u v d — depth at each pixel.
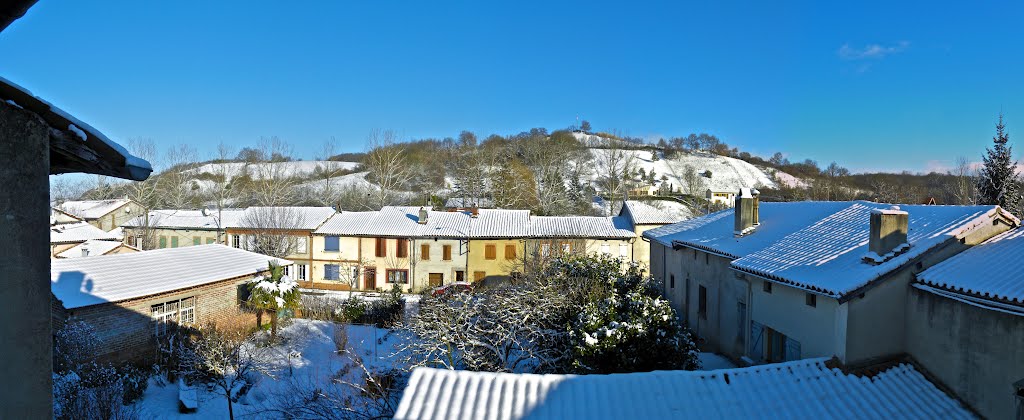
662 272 24.16
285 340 21.25
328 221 39.88
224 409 15.17
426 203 52.94
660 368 13.92
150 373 17.59
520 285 21.95
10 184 3.53
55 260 19.69
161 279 20.08
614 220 39.00
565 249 33.81
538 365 14.87
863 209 15.02
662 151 100.06
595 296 16.69
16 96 3.50
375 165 65.06
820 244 13.38
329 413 12.94
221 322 21.95
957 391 10.11
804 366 10.54
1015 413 9.16
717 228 19.66
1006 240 10.98
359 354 20.25
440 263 36.91
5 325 3.55
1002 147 38.22
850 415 9.41
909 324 11.05
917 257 10.80
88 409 11.97
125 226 43.53
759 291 14.15
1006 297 8.99
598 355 13.73
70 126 3.87
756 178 91.81
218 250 25.28
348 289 37.84
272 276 21.88
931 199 24.23
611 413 8.77
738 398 9.46
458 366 15.84
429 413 8.50
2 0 2.88
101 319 17.36
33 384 3.73
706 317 18.30
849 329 10.67
